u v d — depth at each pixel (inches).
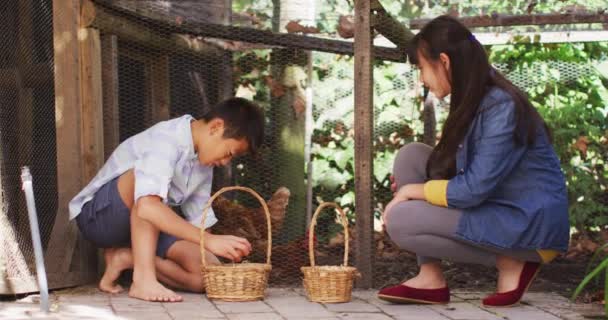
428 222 129.3
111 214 143.3
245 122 142.6
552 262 189.0
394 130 215.8
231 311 128.3
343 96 218.2
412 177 137.4
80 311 127.9
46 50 158.1
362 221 155.6
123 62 181.6
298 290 150.6
